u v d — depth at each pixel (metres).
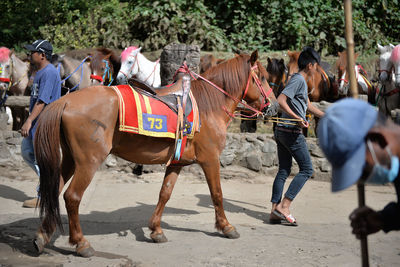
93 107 3.41
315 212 5.16
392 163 1.64
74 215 3.43
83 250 3.44
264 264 3.43
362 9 14.01
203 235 4.19
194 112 3.87
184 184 6.53
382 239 4.10
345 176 1.61
